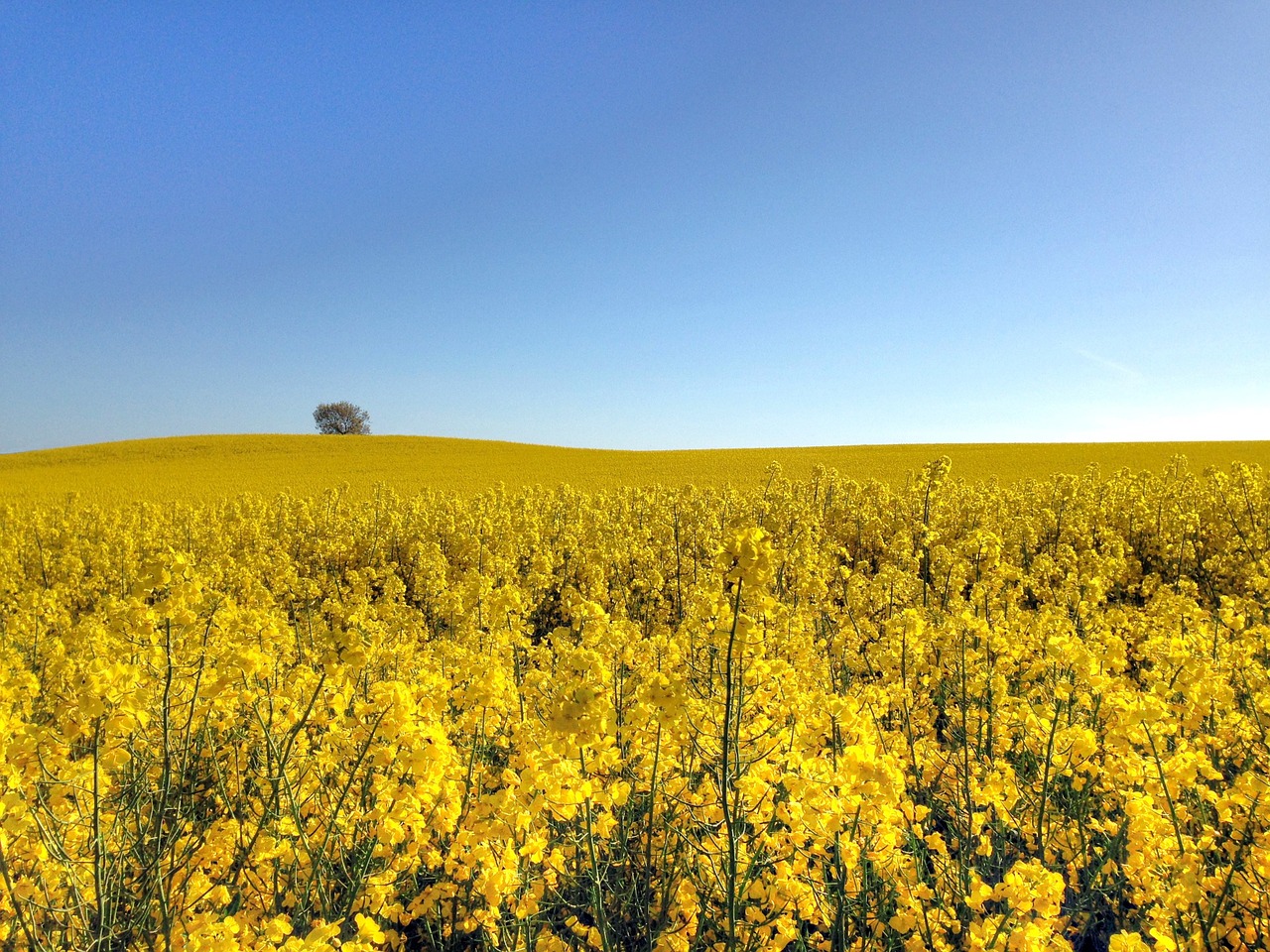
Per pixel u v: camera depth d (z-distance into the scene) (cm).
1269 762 428
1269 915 323
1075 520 1664
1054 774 417
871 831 339
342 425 9906
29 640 840
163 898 321
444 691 466
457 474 4584
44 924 337
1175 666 499
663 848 377
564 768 330
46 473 5575
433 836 409
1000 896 295
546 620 1184
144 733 384
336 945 276
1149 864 355
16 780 323
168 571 342
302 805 404
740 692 361
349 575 1178
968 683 547
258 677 444
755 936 338
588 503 2381
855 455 5162
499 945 346
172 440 7400
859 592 864
